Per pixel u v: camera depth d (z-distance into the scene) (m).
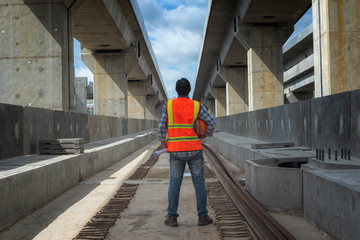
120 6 24.14
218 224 4.60
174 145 4.47
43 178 6.00
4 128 7.38
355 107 6.55
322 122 8.12
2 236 4.32
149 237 4.20
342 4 12.58
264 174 5.56
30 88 15.22
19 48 15.26
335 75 12.60
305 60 43.69
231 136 20.50
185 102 4.55
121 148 14.38
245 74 39.88
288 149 8.87
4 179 4.61
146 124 40.88
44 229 4.60
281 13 22.56
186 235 4.25
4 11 15.34
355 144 6.52
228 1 24.69
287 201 5.33
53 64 15.19
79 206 5.89
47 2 15.22
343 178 4.23
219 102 55.41
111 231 4.47
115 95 31.59
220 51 38.00
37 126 9.27
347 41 12.57
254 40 24.69
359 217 3.42
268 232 3.96
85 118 14.46
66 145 8.59
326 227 4.27
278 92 24.67
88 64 31.88
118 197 6.49
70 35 16.31
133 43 32.28
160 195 6.74
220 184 7.67
